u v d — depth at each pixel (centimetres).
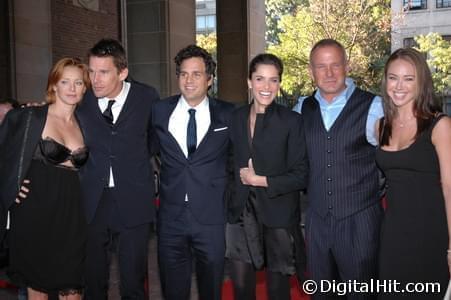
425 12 3372
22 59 1056
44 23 1103
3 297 490
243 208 350
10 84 1037
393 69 296
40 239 352
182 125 365
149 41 1436
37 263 353
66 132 361
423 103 294
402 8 3231
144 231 381
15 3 1041
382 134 312
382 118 318
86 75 360
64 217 358
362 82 2773
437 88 2956
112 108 371
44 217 351
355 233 327
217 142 360
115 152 368
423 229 296
